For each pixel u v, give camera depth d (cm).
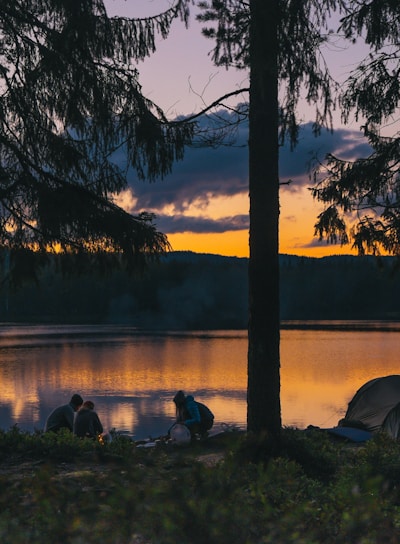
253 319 907
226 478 435
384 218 1391
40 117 1041
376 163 1352
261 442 826
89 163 1045
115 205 1040
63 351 5394
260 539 378
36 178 1012
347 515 412
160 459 514
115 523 390
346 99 1305
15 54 1023
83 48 977
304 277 19812
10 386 3155
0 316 14875
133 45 977
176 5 952
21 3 1001
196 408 1288
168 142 996
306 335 8256
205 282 17700
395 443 924
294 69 922
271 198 915
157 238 1036
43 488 445
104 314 15925
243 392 2953
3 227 1023
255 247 912
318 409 2419
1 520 406
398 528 441
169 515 382
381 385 1480
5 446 914
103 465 813
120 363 4381
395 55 1295
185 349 5706
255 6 884
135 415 2316
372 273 19400
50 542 384
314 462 823
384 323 12875
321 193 1397
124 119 1014
